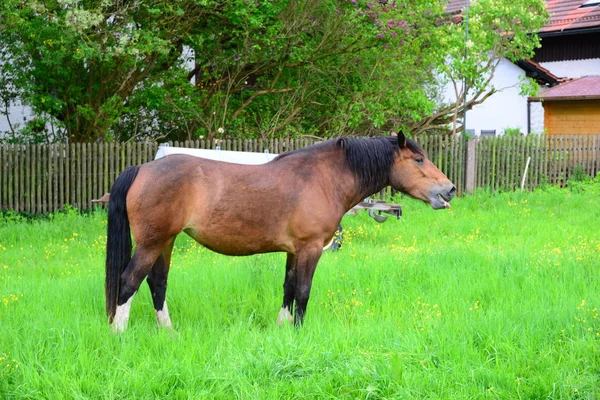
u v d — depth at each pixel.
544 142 21.30
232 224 6.96
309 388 5.55
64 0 13.47
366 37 19.06
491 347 6.44
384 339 6.56
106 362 5.98
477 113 30.80
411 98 19.91
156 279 7.22
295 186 7.07
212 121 19.56
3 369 5.64
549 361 6.08
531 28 21.27
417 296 8.35
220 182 6.95
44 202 16.41
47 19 14.77
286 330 6.69
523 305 7.84
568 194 19.80
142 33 15.88
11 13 13.68
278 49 18.88
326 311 7.77
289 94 20.52
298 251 7.15
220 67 19.48
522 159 20.97
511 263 9.95
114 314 6.86
